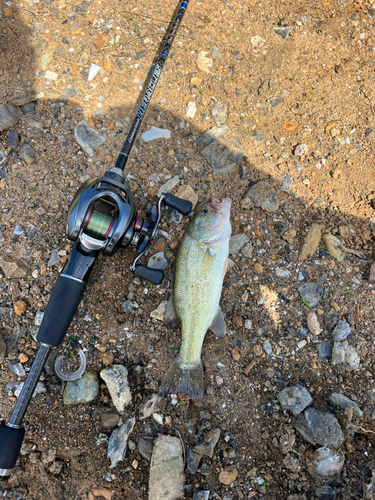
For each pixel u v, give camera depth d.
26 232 0.43
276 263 0.45
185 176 0.46
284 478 0.41
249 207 0.46
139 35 0.47
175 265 0.42
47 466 0.39
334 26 0.49
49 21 0.46
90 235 0.36
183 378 0.40
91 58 0.46
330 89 0.48
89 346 0.42
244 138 0.47
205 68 0.47
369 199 0.47
